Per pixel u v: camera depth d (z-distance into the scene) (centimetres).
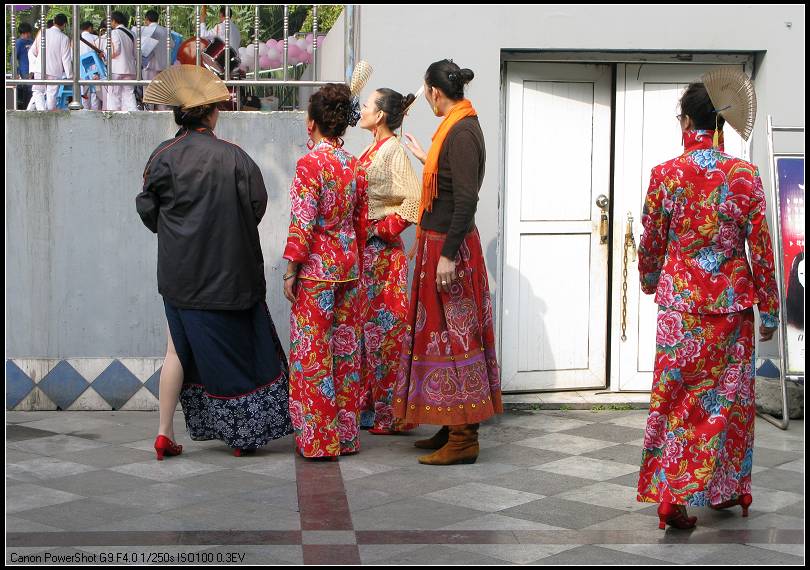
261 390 551
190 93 531
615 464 548
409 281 650
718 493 447
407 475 524
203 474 521
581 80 673
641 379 686
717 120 448
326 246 542
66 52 690
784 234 652
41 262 643
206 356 536
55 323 646
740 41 656
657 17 651
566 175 675
